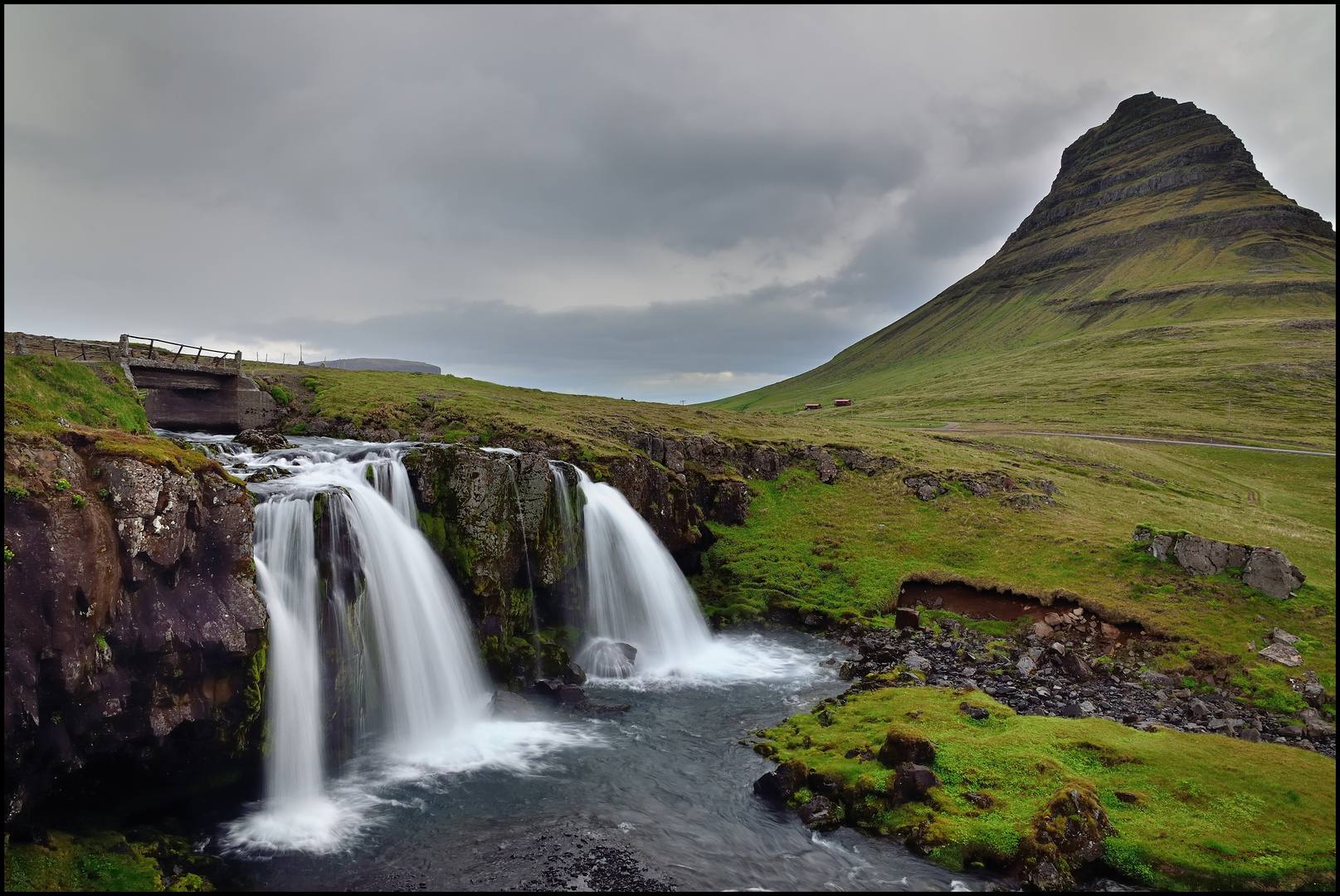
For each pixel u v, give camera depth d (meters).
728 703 35.09
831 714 32.22
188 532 21.67
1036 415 162.75
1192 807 22.92
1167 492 89.00
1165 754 26.20
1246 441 129.12
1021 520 62.88
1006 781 24.45
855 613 49.12
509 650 36.94
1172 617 44.88
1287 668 38.94
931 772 24.67
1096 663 41.41
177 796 22.78
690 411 93.88
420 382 81.88
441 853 21.39
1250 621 43.84
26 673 17.42
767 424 92.19
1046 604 49.03
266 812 23.33
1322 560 58.31
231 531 22.78
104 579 19.00
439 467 37.44
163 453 21.77
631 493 51.69
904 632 46.81
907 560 57.25
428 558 35.09
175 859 20.16
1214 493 95.50
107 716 19.50
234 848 21.23
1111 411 160.25
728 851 22.05
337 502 29.56
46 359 31.36
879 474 74.06
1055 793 22.78
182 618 21.17
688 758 28.53
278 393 64.81
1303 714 34.88
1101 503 72.38
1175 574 49.78
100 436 21.69
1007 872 20.89
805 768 25.92
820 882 20.53
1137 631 44.78
